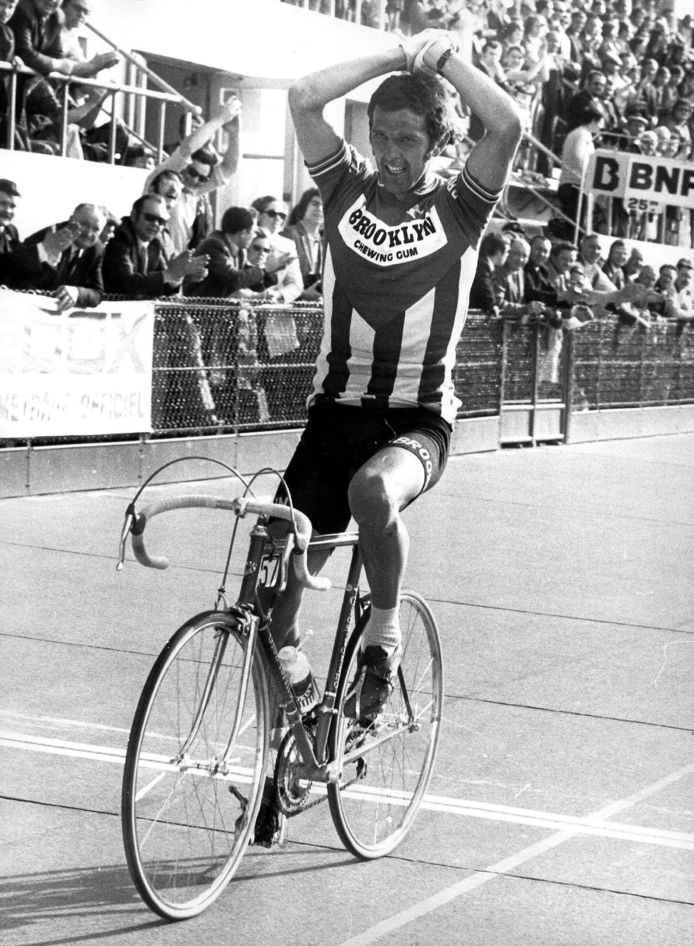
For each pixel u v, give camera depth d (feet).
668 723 17.22
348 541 12.00
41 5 37.42
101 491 30.96
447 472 39.06
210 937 10.73
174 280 31.53
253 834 11.80
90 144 41.63
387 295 12.07
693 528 32.42
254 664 11.39
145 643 19.20
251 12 50.31
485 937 11.05
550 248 48.83
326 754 11.89
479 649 20.25
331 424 12.39
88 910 11.03
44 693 16.70
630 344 51.96
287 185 54.54
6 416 28.25
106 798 13.47
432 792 14.29
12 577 22.49
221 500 10.98
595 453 46.75
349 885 11.93
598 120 64.39
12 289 28.94
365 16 56.24
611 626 22.29
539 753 15.75
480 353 43.24
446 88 11.85
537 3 64.44
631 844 13.21
